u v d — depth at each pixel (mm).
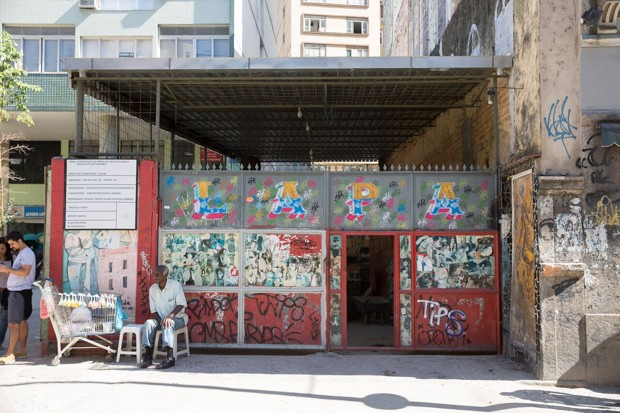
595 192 6422
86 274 7746
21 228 20953
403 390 6059
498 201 7785
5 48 13523
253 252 7922
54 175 7789
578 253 6387
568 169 6445
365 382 6352
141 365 6938
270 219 7965
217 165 17297
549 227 6422
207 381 6352
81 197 7770
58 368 6926
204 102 10086
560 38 6516
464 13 10172
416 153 14312
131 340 7477
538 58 6551
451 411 5402
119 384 6207
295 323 7840
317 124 12508
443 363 7227
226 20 18000
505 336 7586
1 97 13758
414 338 7766
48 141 20953
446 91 9336
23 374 6637
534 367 6570
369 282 13508
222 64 7613
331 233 7902
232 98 9828
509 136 7531
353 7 50375
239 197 7992
